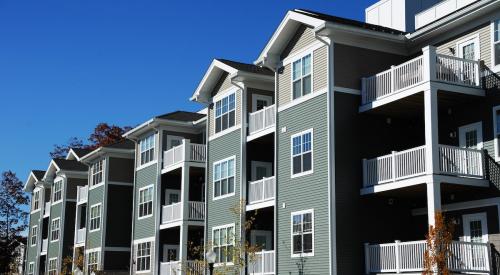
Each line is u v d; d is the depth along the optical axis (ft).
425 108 78.69
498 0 77.66
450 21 84.89
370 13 118.11
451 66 81.15
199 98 120.88
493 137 79.36
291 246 92.43
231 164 111.86
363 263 86.17
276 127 99.25
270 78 111.14
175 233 135.03
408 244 78.84
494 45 80.38
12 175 250.16
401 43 92.99
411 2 110.52
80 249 168.45
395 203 90.17
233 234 102.94
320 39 89.76
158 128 137.69
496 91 79.56
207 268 109.29
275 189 97.45
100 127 262.26
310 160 91.04
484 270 74.23
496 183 78.18
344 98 89.40
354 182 87.81
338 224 85.76
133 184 159.33
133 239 142.72
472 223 80.89
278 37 98.58
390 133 91.76
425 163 78.38
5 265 239.71
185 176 125.70
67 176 188.75
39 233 205.57
